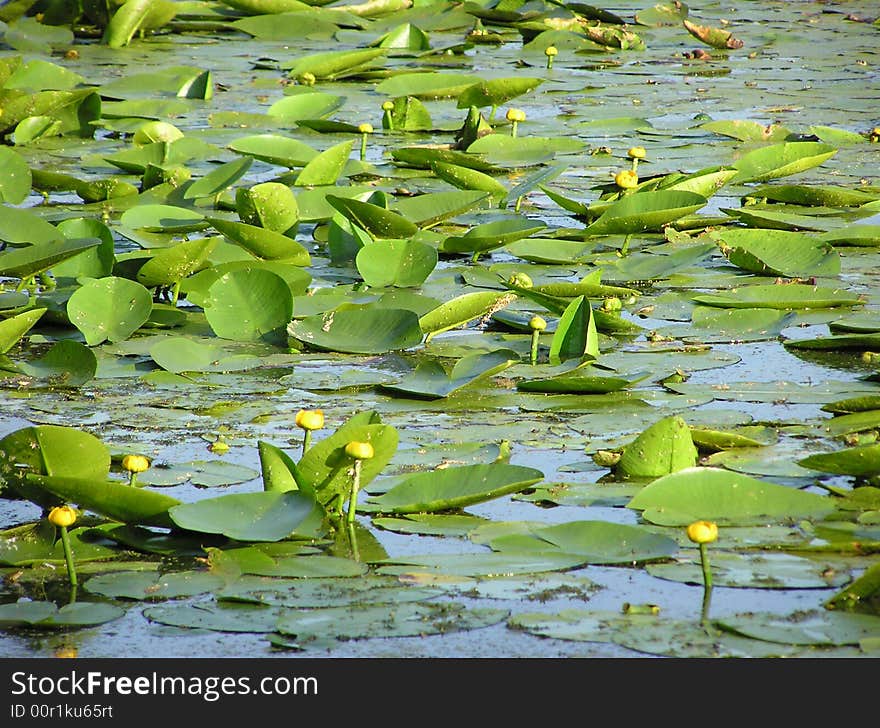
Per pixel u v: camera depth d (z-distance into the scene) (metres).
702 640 6.14
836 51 26.31
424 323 10.88
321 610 6.51
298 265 12.64
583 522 7.34
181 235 13.55
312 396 9.62
